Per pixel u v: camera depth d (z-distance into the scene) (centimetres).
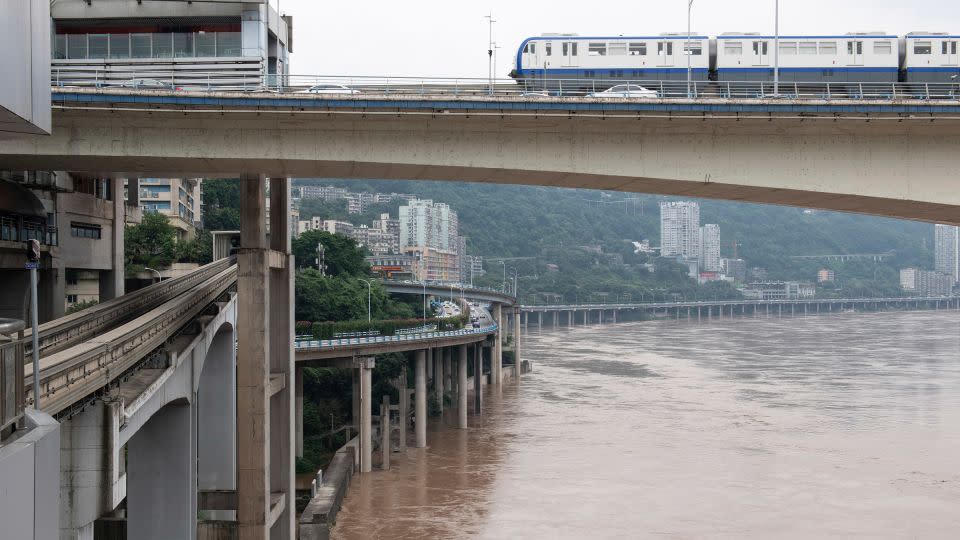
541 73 6988
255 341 6269
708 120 5328
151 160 5503
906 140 5462
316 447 11256
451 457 11175
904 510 8562
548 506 8825
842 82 6469
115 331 4572
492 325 18375
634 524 8175
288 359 7144
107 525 5956
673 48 6956
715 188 5612
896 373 19450
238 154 5459
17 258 6619
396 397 14712
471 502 9044
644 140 5469
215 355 7594
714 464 10406
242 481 6231
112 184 8256
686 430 12531
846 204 5884
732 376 19038
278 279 7188
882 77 6819
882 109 5228
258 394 6259
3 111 2161
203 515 7231
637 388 17150
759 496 9044
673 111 5256
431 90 5666
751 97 5856
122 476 3897
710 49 7081
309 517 8006
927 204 5538
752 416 13625
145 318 5119
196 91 5253
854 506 8700
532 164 5475
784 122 5341
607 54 6956
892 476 9819
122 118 5350
